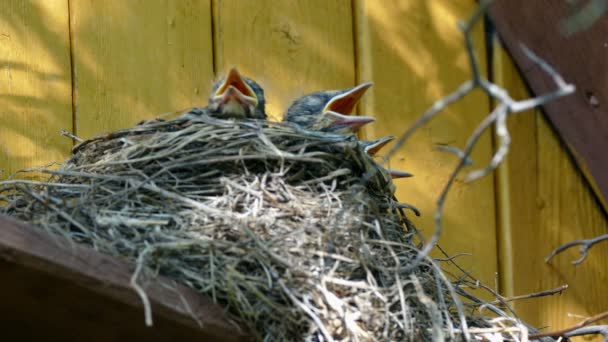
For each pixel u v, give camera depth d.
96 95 5.88
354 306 4.20
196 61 6.04
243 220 4.37
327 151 5.03
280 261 4.16
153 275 3.86
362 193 4.81
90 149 5.18
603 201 6.15
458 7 6.32
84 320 3.94
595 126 5.87
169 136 5.01
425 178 6.05
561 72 5.81
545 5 5.78
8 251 3.50
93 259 3.72
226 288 4.00
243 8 6.17
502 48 6.14
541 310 5.97
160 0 6.09
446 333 4.36
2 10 5.87
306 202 4.65
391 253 4.52
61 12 5.95
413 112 6.16
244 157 4.78
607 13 5.46
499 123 2.60
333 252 4.38
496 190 6.12
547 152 6.17
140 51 5.99
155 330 3.98
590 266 6.10
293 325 4.04
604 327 5.11
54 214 4.30
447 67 6.25
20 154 5.68
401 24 6.28
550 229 6.09
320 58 6.18
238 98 5.59
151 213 4.41
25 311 3.87
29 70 5.82
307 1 6.24
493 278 5.96
